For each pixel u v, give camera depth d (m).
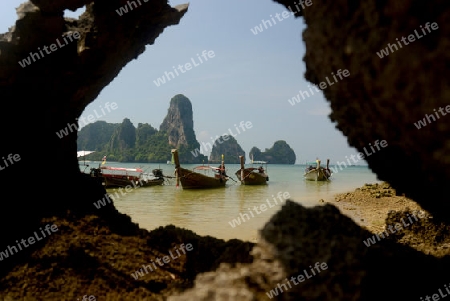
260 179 43.19
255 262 5.40
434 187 4.58
